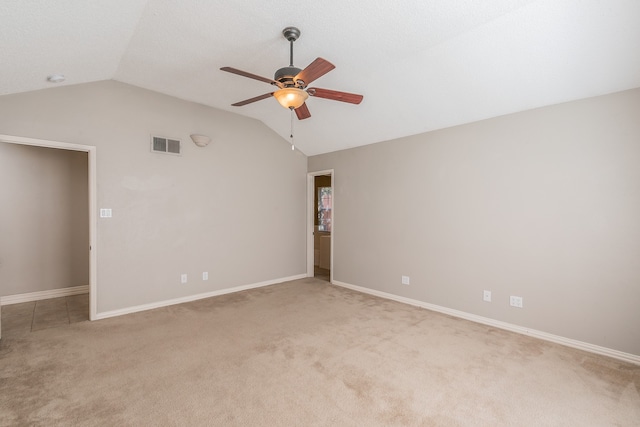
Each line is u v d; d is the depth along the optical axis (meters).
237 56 2.91
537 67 2.56
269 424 1.80
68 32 2.27
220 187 4.46
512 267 3.19
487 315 3.37
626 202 2.56
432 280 3.85
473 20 2.25
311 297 4.38
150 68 3.24
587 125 2.73
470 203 3.49
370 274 4.57
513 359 2.59
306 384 2.21
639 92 2.49
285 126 4.82
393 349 2.76
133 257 3.72
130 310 3.70
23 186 4.09
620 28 2.08
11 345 2.80
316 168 5.41
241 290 4.72
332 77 3.21
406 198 4.11
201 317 3.55
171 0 2.11
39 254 4.21
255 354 2.66
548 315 2.96
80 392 2.09
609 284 2.64
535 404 2.00
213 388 2.16
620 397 2.08
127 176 3.67
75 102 3.34
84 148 3.38
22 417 1.83
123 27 2.41
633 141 2.52
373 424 1.81
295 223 5.43
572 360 2.58
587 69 2.46
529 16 2.14
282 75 2.21
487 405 1.99
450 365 2.49
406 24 2.32
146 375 2.31
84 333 3.07
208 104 4.29
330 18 2.27
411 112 3.60
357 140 4.55
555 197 2.91
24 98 3.06
